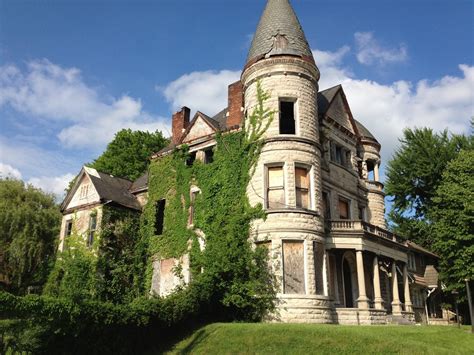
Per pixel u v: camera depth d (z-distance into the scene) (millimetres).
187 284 25297
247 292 25875
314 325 21359
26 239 40281
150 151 60656
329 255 31203
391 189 55062
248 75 31781
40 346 17172
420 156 52875
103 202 35000
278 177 28828
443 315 51688
